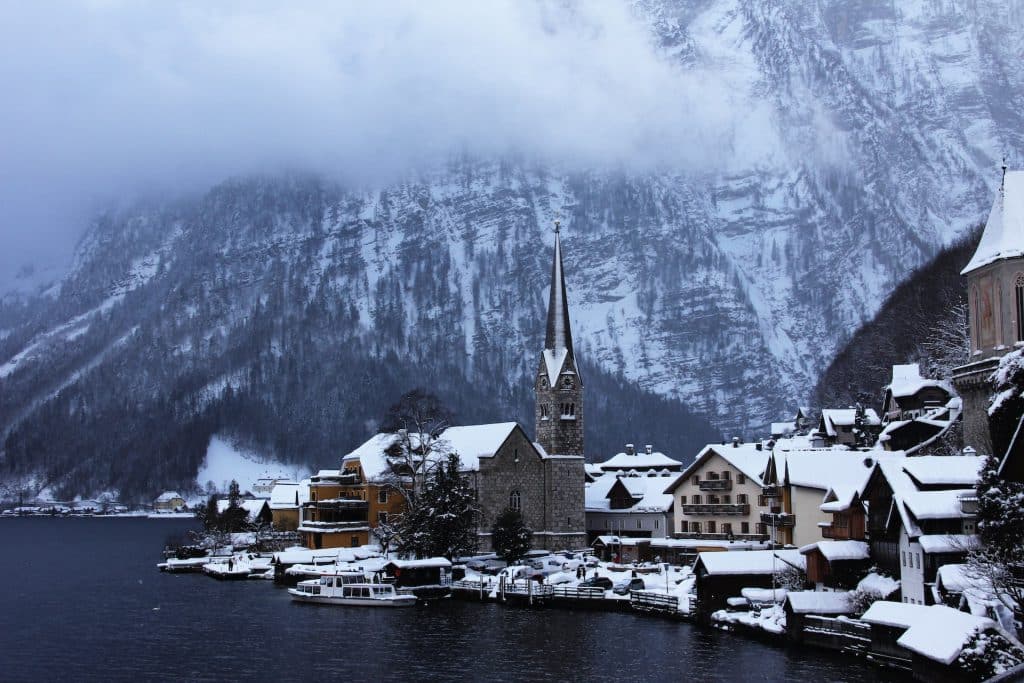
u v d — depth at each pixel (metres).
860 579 115.69
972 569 91.25
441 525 161.88
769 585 126.69
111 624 130.38
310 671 101.19
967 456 112.69
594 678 96.12
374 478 195.88
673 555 174.25
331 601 147.25
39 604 151.88
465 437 198.38
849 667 96.50
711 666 99.31
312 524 197.12
